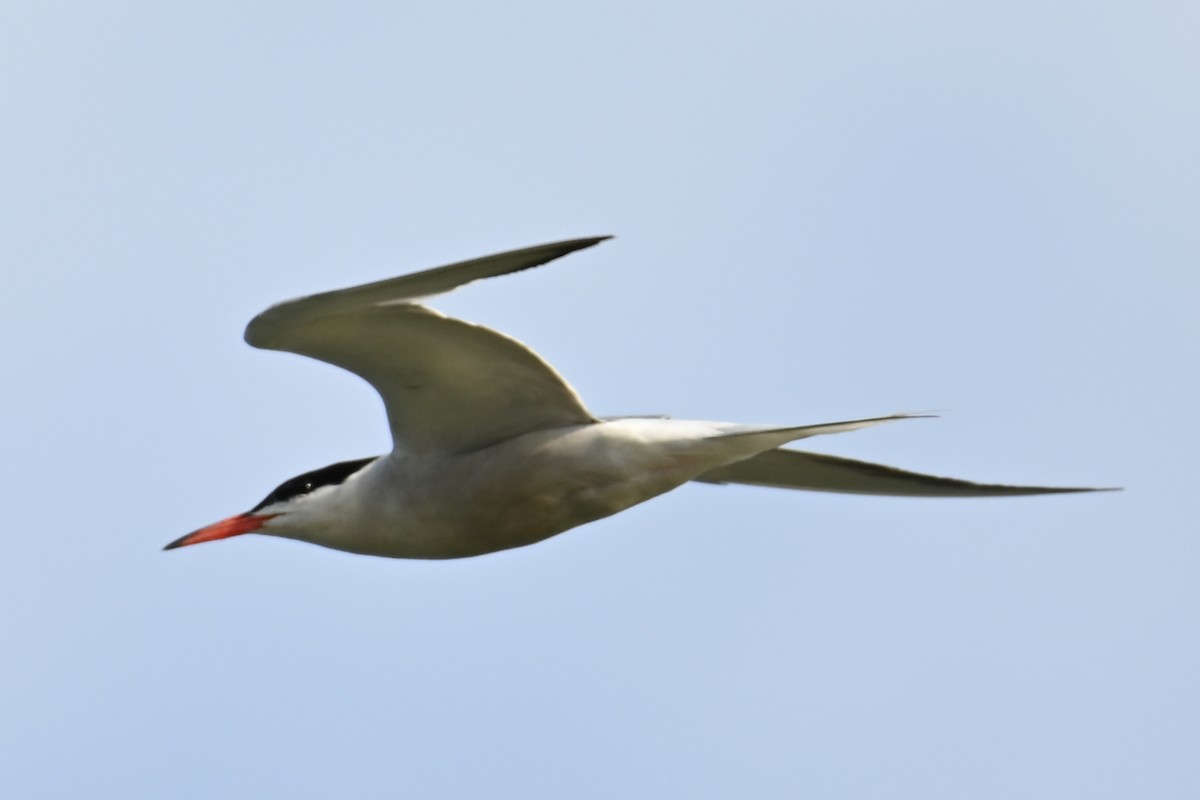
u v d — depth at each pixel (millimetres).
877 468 14312
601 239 10859
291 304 11477
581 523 13344
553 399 12844
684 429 12938
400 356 12367
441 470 13273
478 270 11164
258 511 14109
